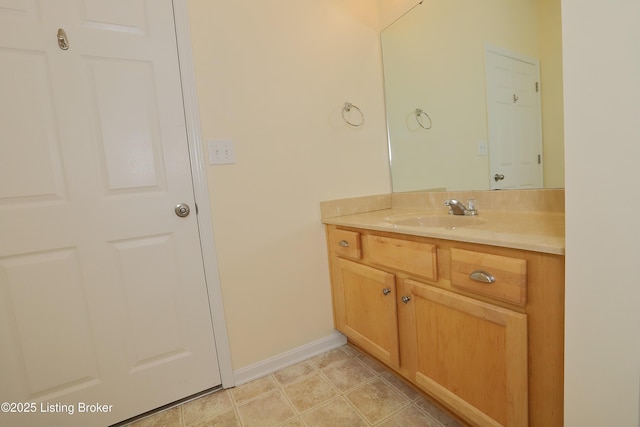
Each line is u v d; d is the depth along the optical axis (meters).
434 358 1.13
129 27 1.23
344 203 1.77
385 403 1.30
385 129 1.94
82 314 1.20
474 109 1.48
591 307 0.65
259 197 1.53
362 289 1.48
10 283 1.10
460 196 1.58
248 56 1.47
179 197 1.35
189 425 1.25
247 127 1.48
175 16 1.31
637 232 0.56
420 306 1.16
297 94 1.61
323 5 1.68
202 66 1.37
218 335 1.45
